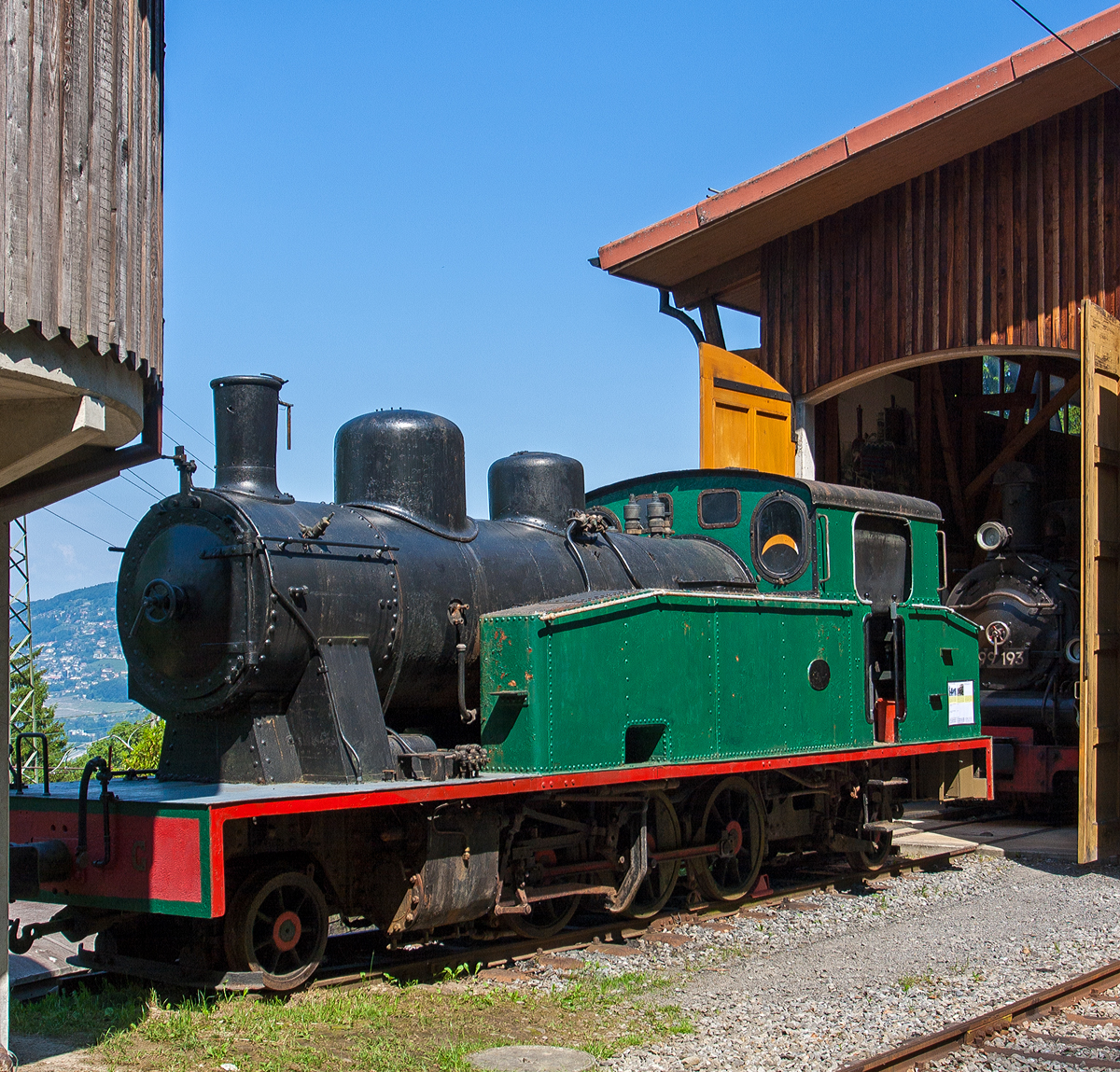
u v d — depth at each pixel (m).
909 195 14.70
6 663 5.92
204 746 7.71
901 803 12.17
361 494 8.59
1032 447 22.06
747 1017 6.61
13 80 4.87
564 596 9.14
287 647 7.43
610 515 11.28
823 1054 5.94
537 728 7.93
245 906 6.92
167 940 7.37
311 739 7.55
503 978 7.46
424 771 7.44
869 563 11.40
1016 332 13.83
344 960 7.95
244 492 7.76
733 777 9.77
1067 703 15.51
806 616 10.47
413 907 7.32
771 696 9.98
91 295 5.24
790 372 15.55
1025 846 13.55
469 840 7.65
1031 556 16.73
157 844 6.56
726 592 9.91
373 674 7.86
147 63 5.90
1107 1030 6.50
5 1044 5.76
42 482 6.11
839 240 15.23
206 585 7.48
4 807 5.86
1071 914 9.70
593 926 8.95
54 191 5.05
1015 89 12.73
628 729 9.10
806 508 10.59
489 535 9.04
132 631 7.82
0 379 4.93
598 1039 6.21
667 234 14.82
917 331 14.51
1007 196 14.02
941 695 11.97
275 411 8.09
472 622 8.51
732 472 11.09
